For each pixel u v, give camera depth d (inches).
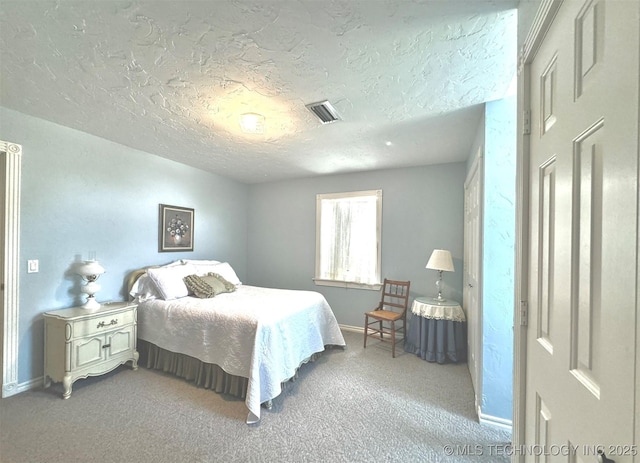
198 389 98.8
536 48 40.4
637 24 20.8
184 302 113.7
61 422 78.5
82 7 48.6
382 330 151.4
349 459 66.9
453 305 125.3
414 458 67.4
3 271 89.3
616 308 23.0
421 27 52.5
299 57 61.6
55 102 83.6
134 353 111.0
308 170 162.2
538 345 38.8
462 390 99.0
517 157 46.2
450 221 144.1
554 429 33.7
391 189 157.4
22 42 57.4
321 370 114.6
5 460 64.4
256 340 89.6
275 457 67.2
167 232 141.7
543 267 37.8
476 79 68.9
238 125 98.5
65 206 103.3
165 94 77.9
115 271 119.9
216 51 60.0
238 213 191.0
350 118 91.8
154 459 65.8
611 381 23.3
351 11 49.1
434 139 110.3
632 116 21.3
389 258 157.6
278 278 189.6
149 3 47.8
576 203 29.4
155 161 136.2
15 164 90.2
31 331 94.5
